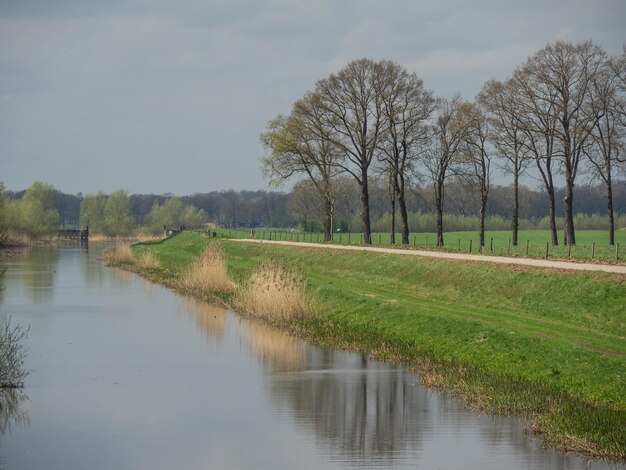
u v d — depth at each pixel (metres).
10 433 34.81
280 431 35.12
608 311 55.69
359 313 62.88
